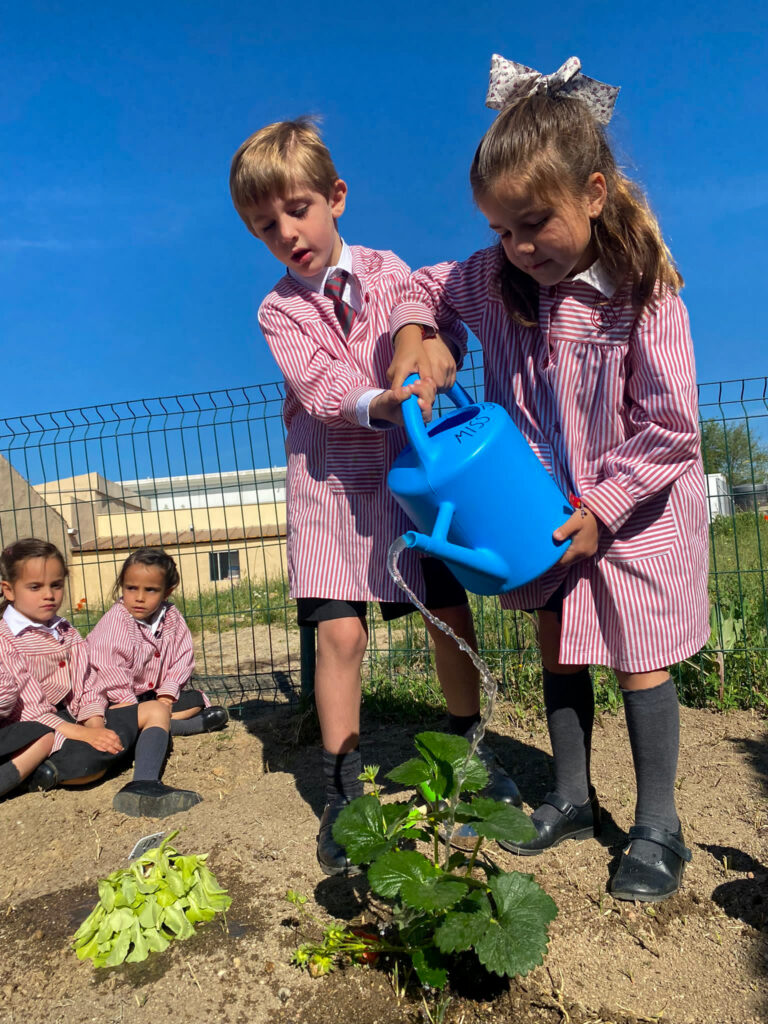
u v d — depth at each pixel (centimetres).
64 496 1262
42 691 300
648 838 181
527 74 179
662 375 174
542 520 172
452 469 166
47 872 216
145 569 331
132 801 250
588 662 186
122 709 299
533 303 190
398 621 530
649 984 154
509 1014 148
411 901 133
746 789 231
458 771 154
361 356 213
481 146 169
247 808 241
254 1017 150
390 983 156
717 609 321
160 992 158
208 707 345
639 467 175
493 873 160
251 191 201
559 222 165
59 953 174
